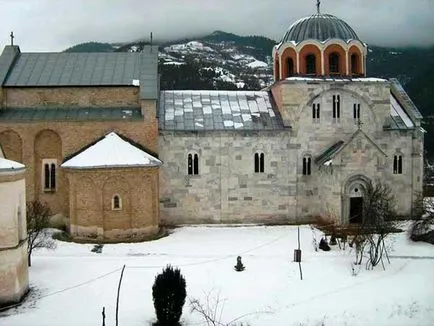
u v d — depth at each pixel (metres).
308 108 51.69
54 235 45.69
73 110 49.53
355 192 49.12
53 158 48.62
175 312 26.38
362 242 37.94
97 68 52.09
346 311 28.64
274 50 57.25
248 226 50.47
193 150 50.41
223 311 28.56
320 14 55.47
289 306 29.41
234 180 51.06
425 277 34.16
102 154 44.72
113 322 26.80
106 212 44.53
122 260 38.00
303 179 51.97
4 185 28.59
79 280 33.38
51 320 26.91
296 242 43.91
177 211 50.53
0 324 26.20
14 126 47.50
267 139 51.25
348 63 53.47
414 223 46.72
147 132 48.44
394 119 54.19
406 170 53.19
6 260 28.70
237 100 55.00
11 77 50.25
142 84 49.53
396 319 27.70
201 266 36.69
